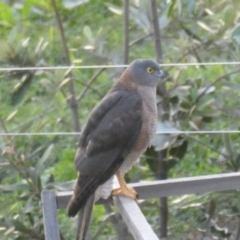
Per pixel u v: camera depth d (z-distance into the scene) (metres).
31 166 11.16
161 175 11.37
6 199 11.48
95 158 8.88
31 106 14.02
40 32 15.24
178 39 11.48
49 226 7.75
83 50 11.95
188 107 10.96
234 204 11.20
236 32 9.68
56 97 11.99
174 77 11.03
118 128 8.98
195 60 11.50
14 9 13.45
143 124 9.12
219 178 8.19
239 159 11.01
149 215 11.98
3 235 10.36
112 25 16.94
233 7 10.78
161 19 11.56
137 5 11.86
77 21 17.91
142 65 9.27
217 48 11.34
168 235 11.36
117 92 9.27
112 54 11.83
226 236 11.10
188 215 11.48
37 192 10.62
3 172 10.73
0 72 10.98
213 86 11.03
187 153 12.52
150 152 11.22
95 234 11.51
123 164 9.09
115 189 8.59
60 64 13.18
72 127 11.86
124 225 11.07
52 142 11.16
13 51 11.01
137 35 13.94
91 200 8.52
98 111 9.14
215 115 10.92
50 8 11.83
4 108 13.76
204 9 11.37
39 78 12.53
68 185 10.66
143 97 9.24
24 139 12.16
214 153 12.79
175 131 10.47
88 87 11.75
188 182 8.20
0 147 10.71
